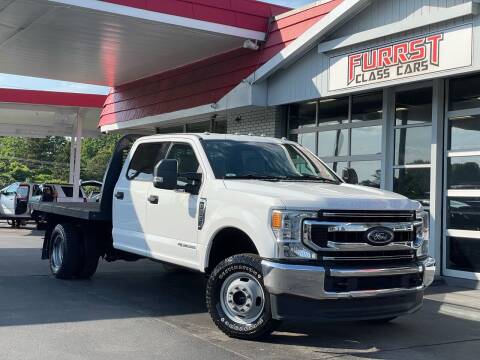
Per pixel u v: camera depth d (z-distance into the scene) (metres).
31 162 85.50
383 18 10.15
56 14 11.57
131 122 17.39
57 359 5.40
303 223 5.81
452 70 8.95
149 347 5.89
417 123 10.69
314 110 12.78
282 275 5.71
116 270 11.08
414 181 10.69
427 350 6.29
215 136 7.71
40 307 7.55
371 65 10.24
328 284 5.77
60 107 23.06
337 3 11.27
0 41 13.74
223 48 13.70
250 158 7.43
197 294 8.86
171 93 15.64
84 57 14.97
